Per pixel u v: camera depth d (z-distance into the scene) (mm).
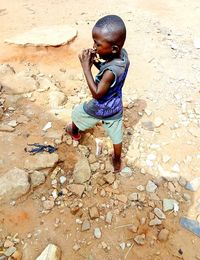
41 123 3246
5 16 4816
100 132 3250
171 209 2721
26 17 4844
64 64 4094
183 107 3689
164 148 3215
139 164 3043
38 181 2729
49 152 2955
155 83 3973
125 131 3326
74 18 4973
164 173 3000
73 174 2834
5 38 4324
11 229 2467
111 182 2828
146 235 2551
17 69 3926
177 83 4023
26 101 3469
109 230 2545
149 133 3342
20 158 2889
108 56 2293
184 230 2619
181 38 4891
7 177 2672
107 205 2691
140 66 4199
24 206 2605
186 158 3154
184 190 2896
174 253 2480
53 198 2676
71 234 2494
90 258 2383
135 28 4918
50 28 4586
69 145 3066
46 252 2320
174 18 5418
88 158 3000
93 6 5395
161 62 4324
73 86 3795
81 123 2803
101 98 2439
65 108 3477
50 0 5402
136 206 2713
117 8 5445
